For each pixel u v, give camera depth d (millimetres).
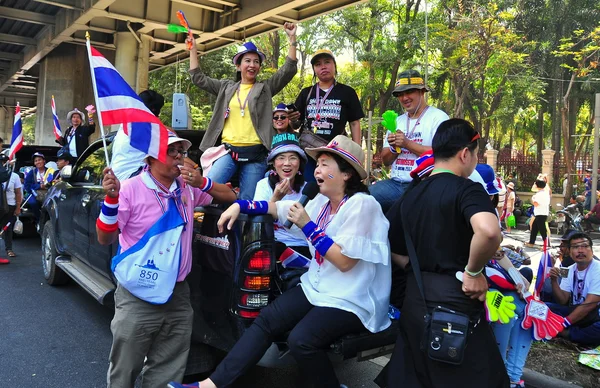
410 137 4031
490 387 2287
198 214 3225
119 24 17203
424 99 4074
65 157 8227
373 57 22812
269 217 2867
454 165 2496
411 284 2504
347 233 2543
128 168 4008
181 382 2945
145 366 3020
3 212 7652
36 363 4109
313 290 2697
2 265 7488
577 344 4418
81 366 4070
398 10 24719
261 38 23766
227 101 4457
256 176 4414
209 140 4523
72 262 5586
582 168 21062
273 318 2672
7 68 27734
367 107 27594
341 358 2744
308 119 4773
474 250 2156
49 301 5770
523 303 3500
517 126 37750
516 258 3896
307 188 2781
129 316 2766
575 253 4363
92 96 22203
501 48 20703
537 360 4133
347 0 14250
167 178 2877
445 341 2195
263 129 4379
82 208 4969
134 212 2758
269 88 4523
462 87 23250
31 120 58719
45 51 20125
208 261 3088
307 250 3459
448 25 21922
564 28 24844
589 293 4293
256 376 3996
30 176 9430
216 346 3059
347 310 2566
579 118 34281
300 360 2543
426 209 2404
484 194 2277
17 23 18812
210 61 22875
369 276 2643
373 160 21656
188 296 2994
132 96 2742
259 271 2803
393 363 2521
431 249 2375
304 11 15328
